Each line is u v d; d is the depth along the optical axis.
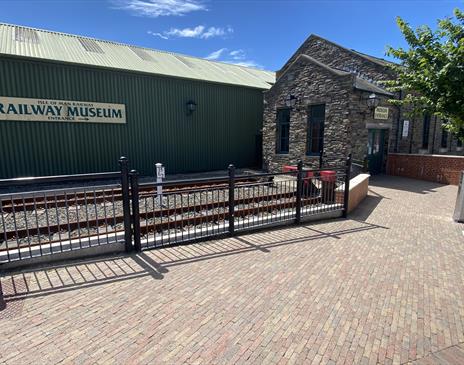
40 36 11.91
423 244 5.23
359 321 2.96
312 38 16.16
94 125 11.18
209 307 3.14
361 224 6.41
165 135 12.99
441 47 4.80
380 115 12.13
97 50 12.54
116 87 11.48
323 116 12.03
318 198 6.95
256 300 3.29
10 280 3.64
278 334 2.74
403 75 5.19
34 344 2.55
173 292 3.43
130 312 3.03
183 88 13.27
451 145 17.81
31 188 9.36
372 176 12.92
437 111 4.91
